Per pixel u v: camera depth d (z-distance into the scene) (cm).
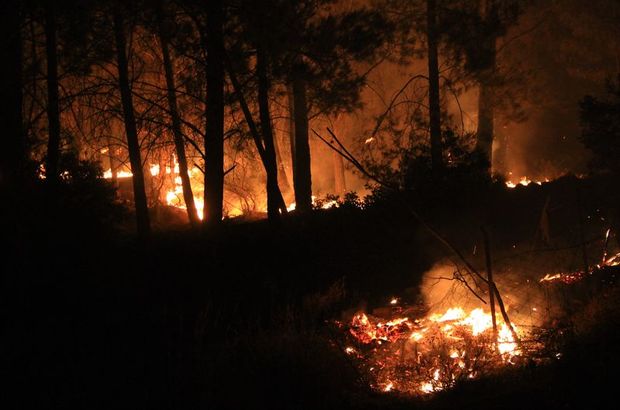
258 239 1576
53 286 988
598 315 704
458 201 1558
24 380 661
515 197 1662
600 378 571
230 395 632
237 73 1745
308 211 1931
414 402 647
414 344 782
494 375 661
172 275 1237
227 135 2059
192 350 725
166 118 1917
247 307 1057
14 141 1100
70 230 1156
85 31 1566
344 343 802
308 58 1914
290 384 645
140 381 659
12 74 1112
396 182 1788
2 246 964
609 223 1249
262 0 1623
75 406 623
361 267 1320
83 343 772
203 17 1669
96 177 1597
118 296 1034
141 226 1778
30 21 1403
